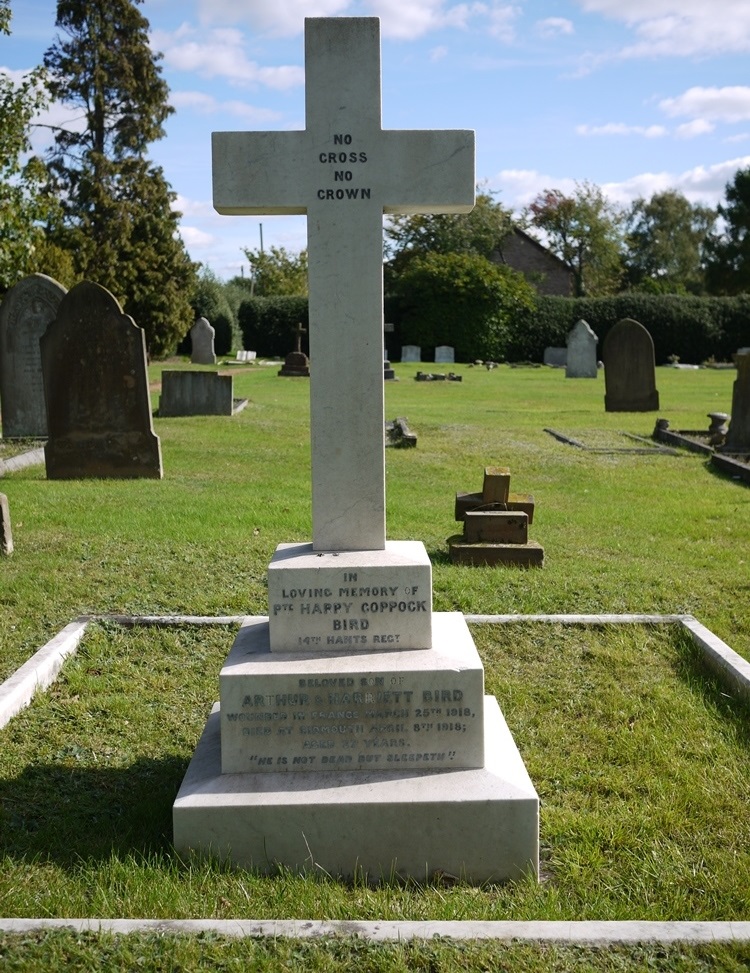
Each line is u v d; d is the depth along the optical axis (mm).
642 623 6453
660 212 93312
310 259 4160
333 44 4078
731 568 8117
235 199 4129
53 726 5102
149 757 4801
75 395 12008
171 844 3908
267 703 3941
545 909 3432
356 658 4066
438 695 3955
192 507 10008
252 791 3820
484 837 3770
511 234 66750
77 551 8070
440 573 7758
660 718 5199
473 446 15734
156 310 44531
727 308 52719
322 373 4227
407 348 49000
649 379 22312
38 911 3373
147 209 45406
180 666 5945
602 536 9352
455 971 2957
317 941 3092
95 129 44500
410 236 61375
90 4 43438
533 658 6039
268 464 13672
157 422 18375
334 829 3752
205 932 3141
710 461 14352
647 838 4004
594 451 15273
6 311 15086
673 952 3066
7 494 10641
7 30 20375
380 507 4324
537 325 51844
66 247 42031
